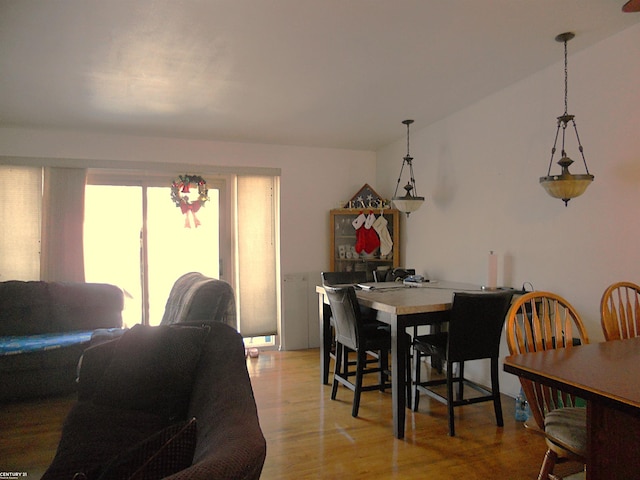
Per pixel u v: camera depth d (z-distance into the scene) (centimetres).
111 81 290
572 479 193
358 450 240
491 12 211
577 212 264
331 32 227
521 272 306
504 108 319
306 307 481
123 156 424
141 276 451
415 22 219
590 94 255
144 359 174
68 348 324
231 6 200
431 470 219
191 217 466
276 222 479
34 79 285
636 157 231
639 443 112
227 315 279
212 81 293
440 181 395
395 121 396
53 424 279
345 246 489
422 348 283
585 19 221
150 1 195
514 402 308
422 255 427
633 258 233
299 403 311
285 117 378
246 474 80
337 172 500
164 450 96
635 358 140
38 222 402
